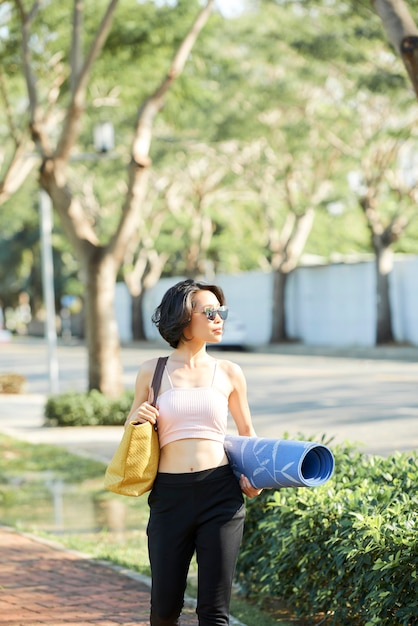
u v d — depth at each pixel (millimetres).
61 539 10492
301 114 41906
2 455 17203
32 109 20406
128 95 22797
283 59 37688
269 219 49969
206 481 5199
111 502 13016
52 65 22469
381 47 31672
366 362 37344
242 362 39719
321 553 6824
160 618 5305
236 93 39562
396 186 41969
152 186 55219
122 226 21031
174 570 5223
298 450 5078
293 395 25422
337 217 52344
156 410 5254
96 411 21484
